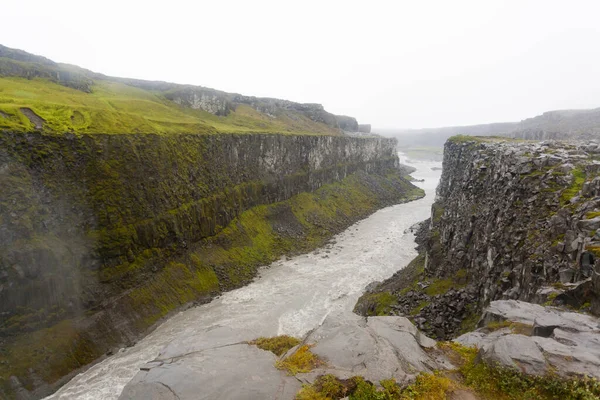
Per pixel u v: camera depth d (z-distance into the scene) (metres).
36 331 37.81
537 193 29.77
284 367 13.03
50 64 97.31
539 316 15.52
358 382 12.20
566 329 14.14
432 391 12.15
